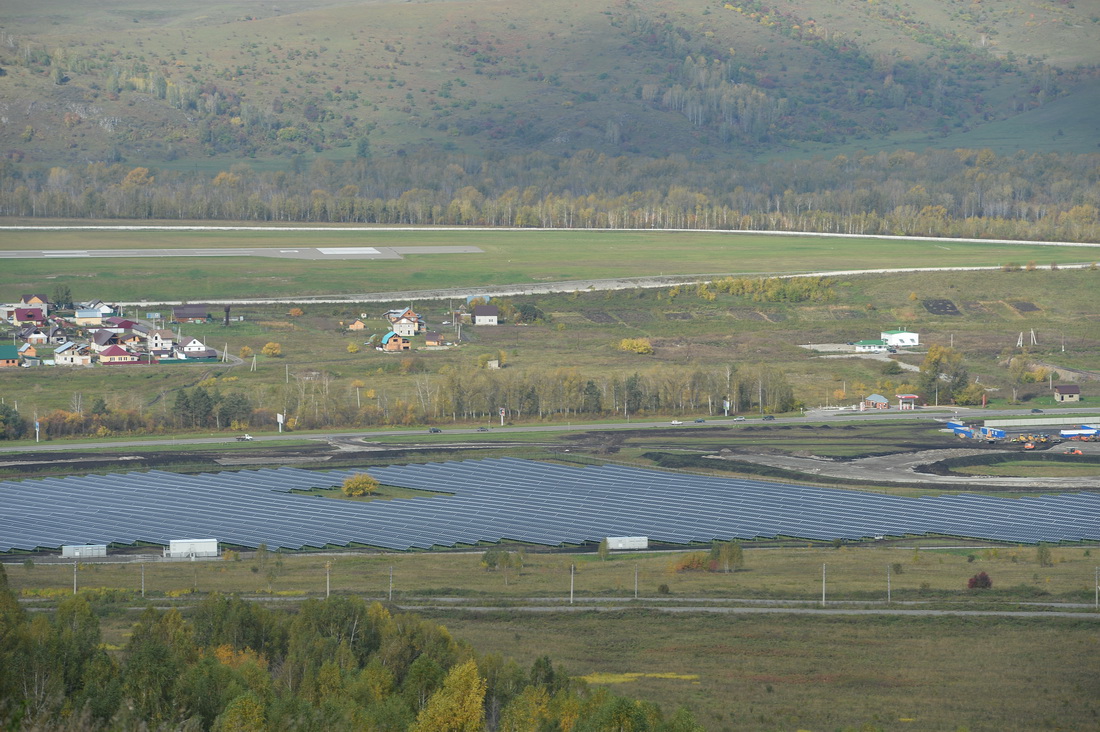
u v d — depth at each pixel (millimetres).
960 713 127000
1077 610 159375
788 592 166625
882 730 117625
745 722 124062
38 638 120125
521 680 123062
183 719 108375
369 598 160625
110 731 106000
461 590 166500
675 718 110500
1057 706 128875
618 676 136500
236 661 127688
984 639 148750
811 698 130375
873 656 143250
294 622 134250
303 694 118750
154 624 133250
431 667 120938
